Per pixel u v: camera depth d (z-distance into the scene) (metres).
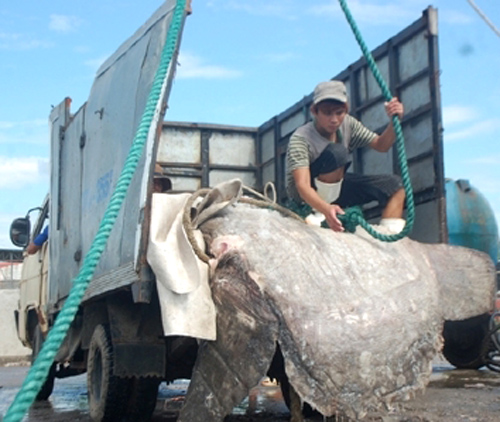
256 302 3.71
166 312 3.80
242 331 3.70
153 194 4.34
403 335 3.84
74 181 6.18
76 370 7.13
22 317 8.56
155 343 4.62
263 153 9.35
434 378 6.97
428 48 5.82
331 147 5.20
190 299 3.80
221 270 3.91
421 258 4.73
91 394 5.02
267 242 4.02
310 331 3.62
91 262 2.64
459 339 7.27
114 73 5.43
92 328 5.33
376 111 6.79
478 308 4.80
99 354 4.99
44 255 7.65
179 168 9.02
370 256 4.32
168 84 4.21
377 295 3.99
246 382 3.59
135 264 4.16
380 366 3.67
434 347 4.00
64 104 6.74
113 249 4.78
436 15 5.84
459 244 9.77
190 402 3.82
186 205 4.16
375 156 6.70
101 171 5.34
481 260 4.96
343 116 5.23
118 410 4.77
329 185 5.36
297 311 3.67
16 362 14.62
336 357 3.59
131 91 4.88
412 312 4.01
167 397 7.04
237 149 9.38
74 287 2.54
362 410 3.55
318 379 3.53
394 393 3.68
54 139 7.05
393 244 4.66
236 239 4.01
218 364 3.77
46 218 8.23
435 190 5.67
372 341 3.71
